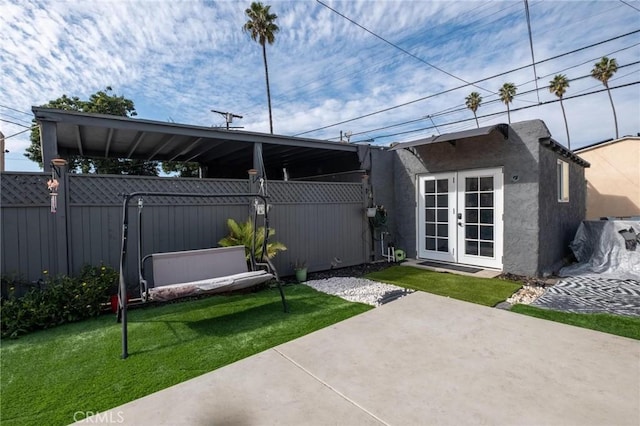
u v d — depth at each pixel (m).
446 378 1.67
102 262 4.40
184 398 1.57
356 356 1.96
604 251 6.39
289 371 1.80
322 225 6.59
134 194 3.39
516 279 5.54
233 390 1.63
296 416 1.40
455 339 2.17
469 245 6.65
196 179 5.17
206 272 4.13
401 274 6.05
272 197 5.89
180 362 2.70
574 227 7.86
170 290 3.39
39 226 4.00
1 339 3.24
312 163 9.66
